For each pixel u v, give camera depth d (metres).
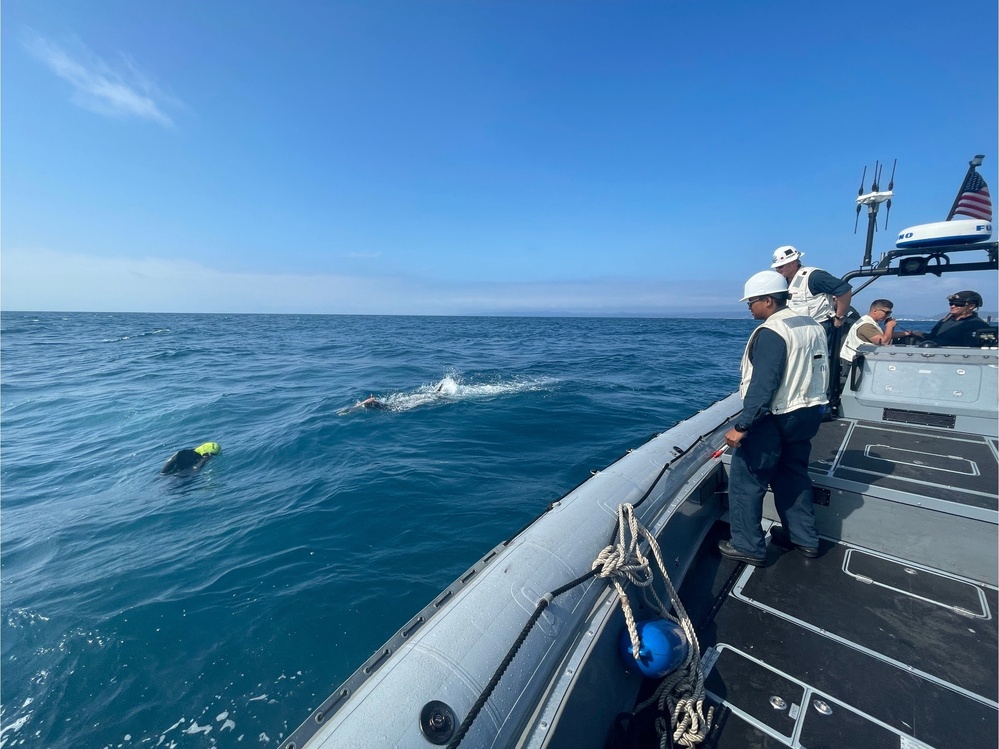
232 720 2.89
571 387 13.38
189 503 5.98
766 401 2.48
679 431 4.01
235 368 18.19
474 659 1.51
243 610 3.82
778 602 2.51
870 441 3.80
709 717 1.85
